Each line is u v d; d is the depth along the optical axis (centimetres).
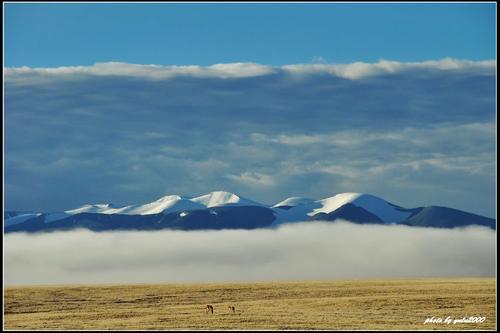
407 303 15625
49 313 14800
